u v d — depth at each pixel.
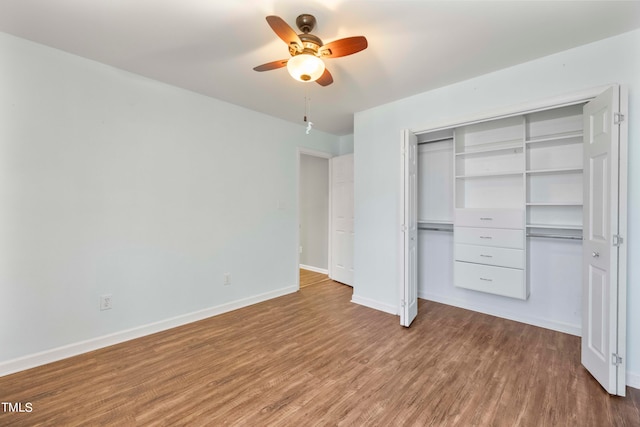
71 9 1.79
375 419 1.65
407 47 2.19
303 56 1.80
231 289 3.45
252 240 3.67
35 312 2.20
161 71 2.62
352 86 2.90
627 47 2.02
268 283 3.86
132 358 2.32
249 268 3.64
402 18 1.85
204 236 3.20
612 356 1.84
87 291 2.44
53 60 2.26
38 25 1.96
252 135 3.65
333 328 2.91
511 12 1.79
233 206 3.46
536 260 2.92
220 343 2.59
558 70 2.29
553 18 1.86
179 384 1.98
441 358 2.31
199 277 3.16
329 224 4.88
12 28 2.00
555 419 1.65
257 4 1.73
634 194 1.97
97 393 1.88
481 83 2.67
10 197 2.10
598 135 2.01
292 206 4.16
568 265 2.75
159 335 2.75
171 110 2.92
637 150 1.97
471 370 2.14
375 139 3.50
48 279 2.26
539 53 2.29
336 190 4.73
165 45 2.20
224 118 3.36
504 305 3.14
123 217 2.63
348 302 3.73
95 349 2.46
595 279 2.03
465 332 2.79
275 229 3.94
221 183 3.35
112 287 2.57
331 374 2.10
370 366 2.20
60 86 2.30
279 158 3.98
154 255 2.82
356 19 1.86
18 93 2.13
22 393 1.87
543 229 2.90
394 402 1.80
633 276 1.96
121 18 1.87
